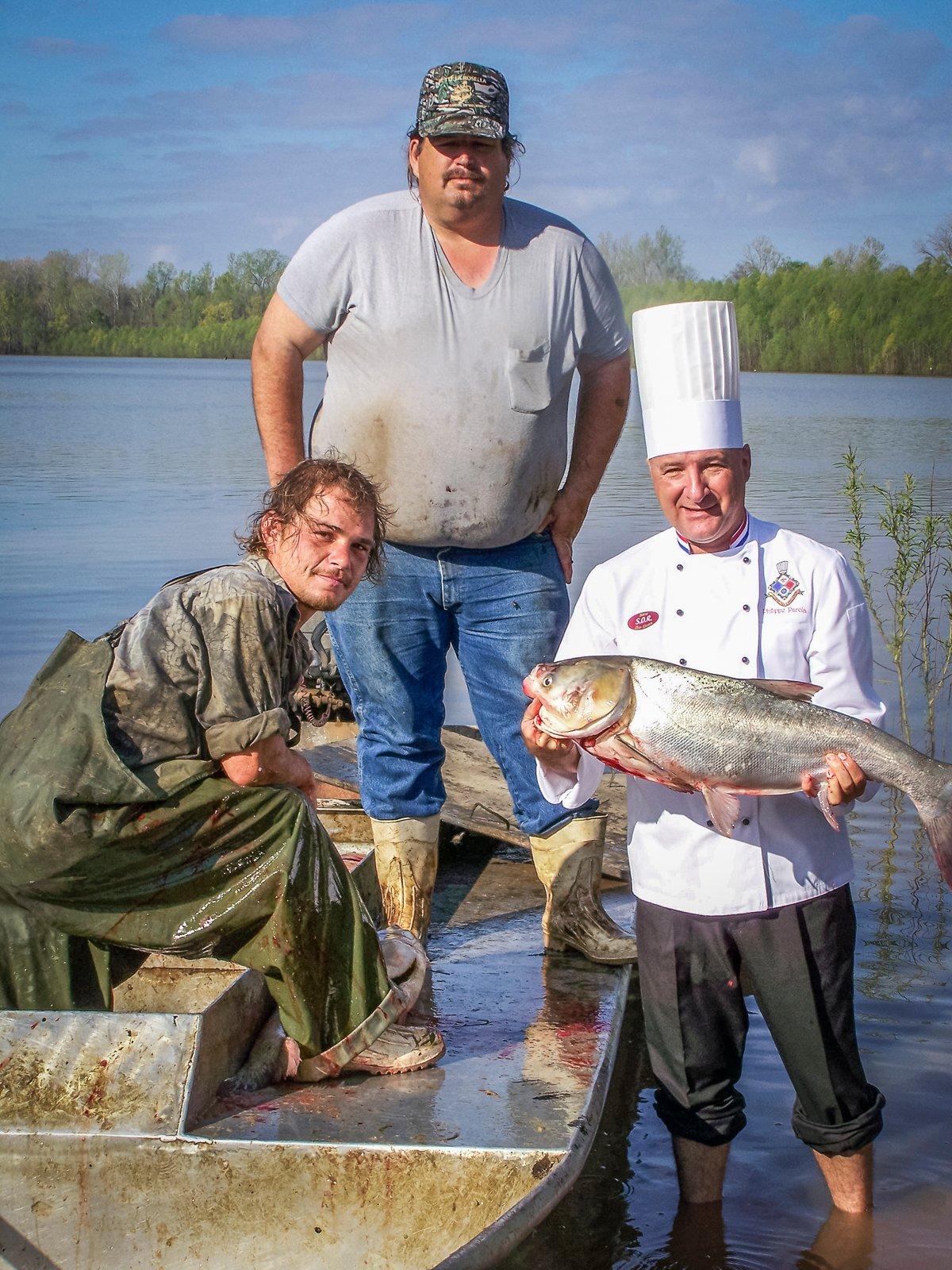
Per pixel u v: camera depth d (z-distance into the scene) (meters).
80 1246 3.17
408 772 4.60
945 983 4.97
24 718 3.39
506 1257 3.21
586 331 4.54
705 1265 3.30
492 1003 4.25
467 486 4.41
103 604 12.61
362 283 4.34
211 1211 3.17
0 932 3.40
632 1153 3.90
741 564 3.38
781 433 36.16
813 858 3.28
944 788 3.04
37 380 80.38
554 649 4.66
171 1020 3.25
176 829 3.37
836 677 3.32
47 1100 3.20
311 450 4.70
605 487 22.95
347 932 3.57
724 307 3.28
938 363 80.12
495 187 4.21
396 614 4.53
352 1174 3.16
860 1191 3.49
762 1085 4.29
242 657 3.37
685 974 3.34
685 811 3.30
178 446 32.59
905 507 8.91
